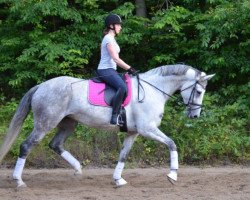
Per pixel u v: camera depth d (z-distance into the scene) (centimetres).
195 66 1355
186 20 1360
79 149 1112
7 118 1249
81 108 795
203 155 1121
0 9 1411
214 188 803
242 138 1162
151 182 860
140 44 1409
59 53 1233
